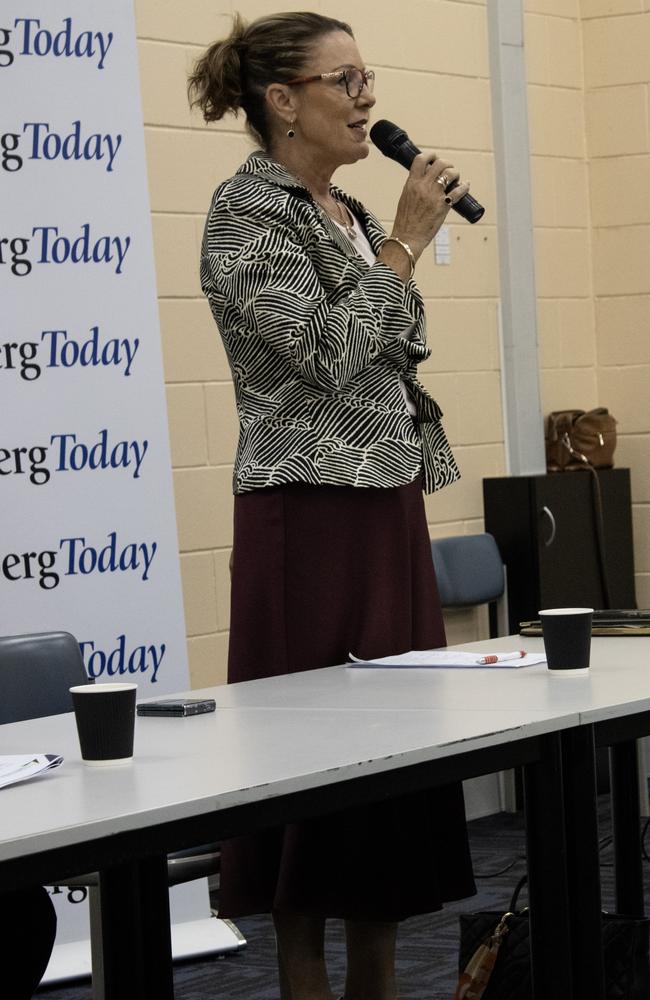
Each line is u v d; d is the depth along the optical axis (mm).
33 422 3668
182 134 4406
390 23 5070
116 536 3771
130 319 3805
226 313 2512
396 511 2543
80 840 1385
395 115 5090
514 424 5434
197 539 4418
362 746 1720
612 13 5707
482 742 1758
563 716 1866
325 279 2510
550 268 5688
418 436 2643
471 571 4922
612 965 2250
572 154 5762
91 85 3768
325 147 2615
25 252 3670
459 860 2586
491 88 5414
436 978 3385
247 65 2641
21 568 3646
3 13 3658
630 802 2855
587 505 5410
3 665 2689
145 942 1690
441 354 5230
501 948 2295
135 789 1548
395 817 2467
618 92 5719
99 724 1707
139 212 3822
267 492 2502
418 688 2178
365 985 2555
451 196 2584
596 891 1909
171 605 3844
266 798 1538
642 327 5727
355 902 2453
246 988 3422
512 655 2439
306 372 2402
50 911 1979
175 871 2666
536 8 5633
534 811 1882
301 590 2502
